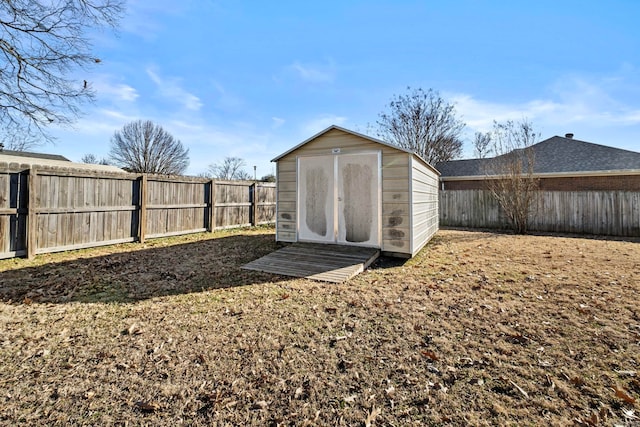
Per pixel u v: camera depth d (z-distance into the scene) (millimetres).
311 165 7273
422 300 3879
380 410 1933
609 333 2914
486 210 12453
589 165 12922
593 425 1787
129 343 2766
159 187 8422
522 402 1990
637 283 4449
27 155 18234
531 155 11055
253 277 4926
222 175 32281
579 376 2252
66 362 2457
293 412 1916
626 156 12688
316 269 5285
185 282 4609
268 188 12383
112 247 7129
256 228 11078
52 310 3492
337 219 7000
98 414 1890
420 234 7207
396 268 5605
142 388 2141
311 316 3383
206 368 2381
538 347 2684
